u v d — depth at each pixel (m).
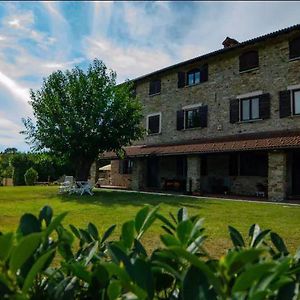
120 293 1.26
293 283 1.18
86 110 19.25
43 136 19.42
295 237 6.93
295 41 16.61
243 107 18.53
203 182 20.47
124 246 1.42
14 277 1.12
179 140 21.61
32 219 1.36
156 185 23.70
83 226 7.87
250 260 0.94
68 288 1.33
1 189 22.70
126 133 19.84
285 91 16.70
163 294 1.54
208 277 1.01
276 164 15.17
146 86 24.25
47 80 20.05
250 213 10.62
